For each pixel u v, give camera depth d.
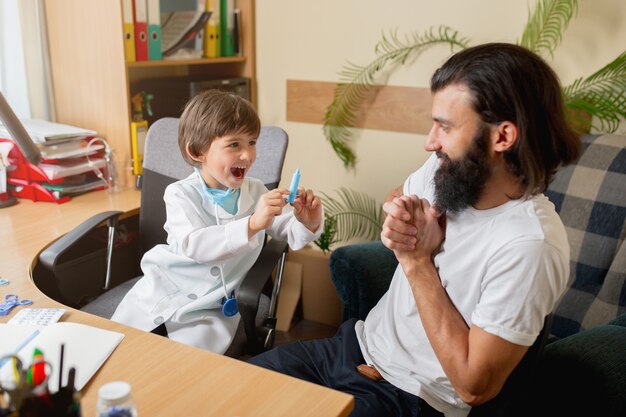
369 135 2.48
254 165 1.74
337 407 0.86
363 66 2.43
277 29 2.58
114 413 0.68
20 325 1.06
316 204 1.47
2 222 1.76
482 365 1.01
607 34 1.98
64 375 0.90
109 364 0.96
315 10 2.47
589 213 1.75
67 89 2.20
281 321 2.50
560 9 1.95
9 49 2.12
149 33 2.18
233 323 1.48
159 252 1.52
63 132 1.99
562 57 2.07
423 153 2.40
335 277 1.76
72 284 1.97
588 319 1.69
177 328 1.43
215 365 0.96
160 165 1.80
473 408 1.18
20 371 0.69
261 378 0.92
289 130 2.68
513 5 2.11
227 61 2.57
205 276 1.49
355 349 1.30
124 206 1.94
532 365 1.08
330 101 2.53
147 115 2.35
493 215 1.07
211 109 1.42
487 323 1.01
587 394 1.17
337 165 2.59
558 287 1.01
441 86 1.03
